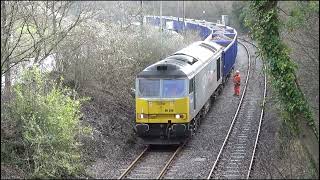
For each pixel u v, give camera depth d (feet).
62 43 112.57
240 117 135.13
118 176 87.56
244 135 116.57
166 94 107.45
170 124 107.86
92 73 117.70
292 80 82.33
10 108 86.17
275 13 82.69
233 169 91.45
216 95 158.92
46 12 108.58
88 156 95.35
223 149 105.19
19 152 85.66
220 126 126.52
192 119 114.83
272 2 82.89
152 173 89.56
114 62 128.67
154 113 107.86
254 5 84.94
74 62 113.70
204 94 128.57
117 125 113.70
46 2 109.81
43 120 84.69
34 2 107.45
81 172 87.04
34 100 85.76
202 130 123.03
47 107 85.10
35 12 108.68
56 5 126.93
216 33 232.12
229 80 195.72
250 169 88.89
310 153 75.87
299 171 77.30
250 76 192.44
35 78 88.74
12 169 82.07
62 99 90.68
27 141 84.23
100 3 172.35
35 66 88.33
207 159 98.43
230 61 191.42
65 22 118.93
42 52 118.73
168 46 169.89
